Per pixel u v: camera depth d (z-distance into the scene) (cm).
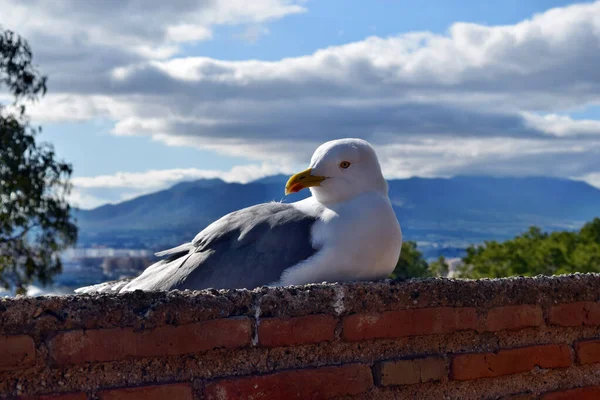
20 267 1559
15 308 232
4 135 1522
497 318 312
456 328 303
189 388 254
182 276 357
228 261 353
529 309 319
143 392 246
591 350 333
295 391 270
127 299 247
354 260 340
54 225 1559
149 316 249
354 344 284
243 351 265
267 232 354
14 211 1521
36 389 235
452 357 302
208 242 365
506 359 314
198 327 256
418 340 297
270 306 269
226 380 259
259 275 346
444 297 301
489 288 311
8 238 1545
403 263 3597
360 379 283
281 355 271
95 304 243
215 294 262
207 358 259
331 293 279
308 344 275
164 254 394
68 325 239
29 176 1534
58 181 1578
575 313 330
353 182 358
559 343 328
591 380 334
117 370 246
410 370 293
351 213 347
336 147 362
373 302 287
